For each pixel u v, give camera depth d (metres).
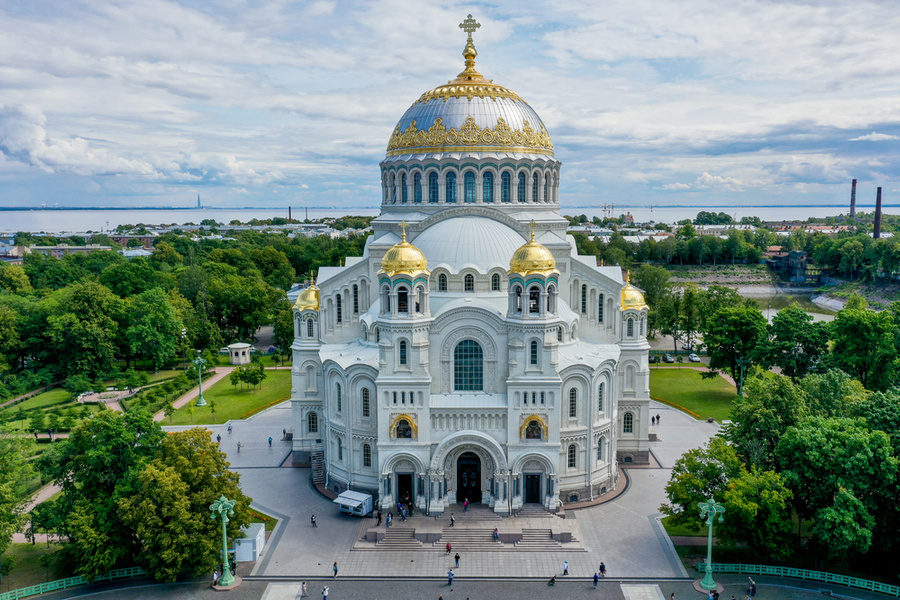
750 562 74.19
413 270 82.12
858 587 67.88
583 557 75.12
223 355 178.75
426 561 74.69
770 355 124.88
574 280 101.06
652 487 93.38
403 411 83.31
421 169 101.12
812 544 71.38
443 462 83.44
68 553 69.69
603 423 89.75
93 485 72.31
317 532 81.00
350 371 86.69
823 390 84.38
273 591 68.69
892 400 76.12
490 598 67.38
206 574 72.06
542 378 82.38
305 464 102.06
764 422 78.12
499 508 83.06
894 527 69.50
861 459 67.44
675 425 118.75
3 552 69.44
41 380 141.38
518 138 101.25
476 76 108.06
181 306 172.88
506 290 90.62
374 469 87.50
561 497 87.25
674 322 172.62
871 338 114.06
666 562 74.00
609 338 101.38
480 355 85.38
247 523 73.81
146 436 75.31
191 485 70.06
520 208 101.94
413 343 82.38
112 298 156.12
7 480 72.25
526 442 83.38
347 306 101.81
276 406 132.62
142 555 68.12
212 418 124.75
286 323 170.88
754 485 70.44
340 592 68.50
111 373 149.62
